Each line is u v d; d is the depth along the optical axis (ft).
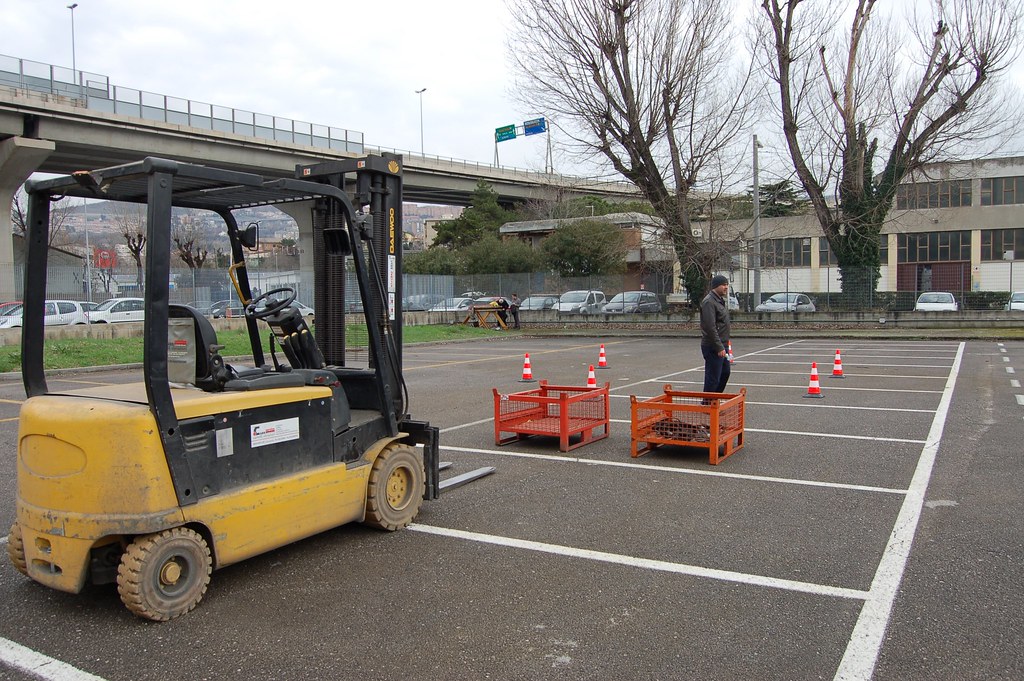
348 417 17.51
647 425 26.40
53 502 13.47
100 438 13.10
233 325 85.76
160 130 126.93
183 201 18.61
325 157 152.87
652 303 109.50
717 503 20.52
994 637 12.55
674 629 13.03
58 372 53.98
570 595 14.55
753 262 104.53
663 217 100.48
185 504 13.70
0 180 114.11
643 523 18.92
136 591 13.10
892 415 33.42
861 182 94.99
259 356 19.95
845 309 94.27
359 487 17.34
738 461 25.35
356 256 17.71
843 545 17.06
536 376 51.72
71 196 15.85
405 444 19.11
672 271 115.34
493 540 17.79
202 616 13.80
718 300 29.53
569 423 28.50
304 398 16.14
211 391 15.40
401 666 11.87
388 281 19.30
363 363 23.67
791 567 15.80
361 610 13.99
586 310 111.55
